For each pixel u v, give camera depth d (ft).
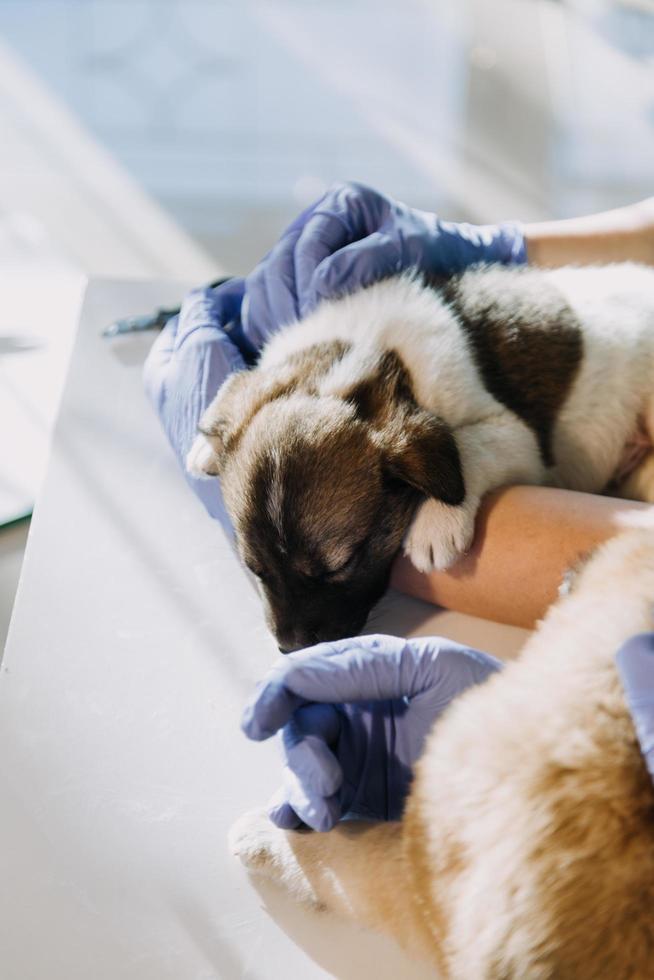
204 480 3.16
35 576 3.07
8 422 4.08
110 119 6.47
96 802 2.66
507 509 2.90
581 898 2.15
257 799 2.67
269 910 2.52
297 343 3.13
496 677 2.40
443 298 3.11
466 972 2.23
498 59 7.29
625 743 2.20
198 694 2.84
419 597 3.00
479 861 2.23
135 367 3.68
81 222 5.46
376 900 2.44
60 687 2.85
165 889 2.55
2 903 2.52
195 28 7.53
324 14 7.82
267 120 6.55
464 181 5.99
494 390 3.04
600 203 5.82
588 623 2.34
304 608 2.87
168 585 3.07
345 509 2.82
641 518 2.85
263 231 5.46
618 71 7.22
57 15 7.57
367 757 2.68
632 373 3.14
